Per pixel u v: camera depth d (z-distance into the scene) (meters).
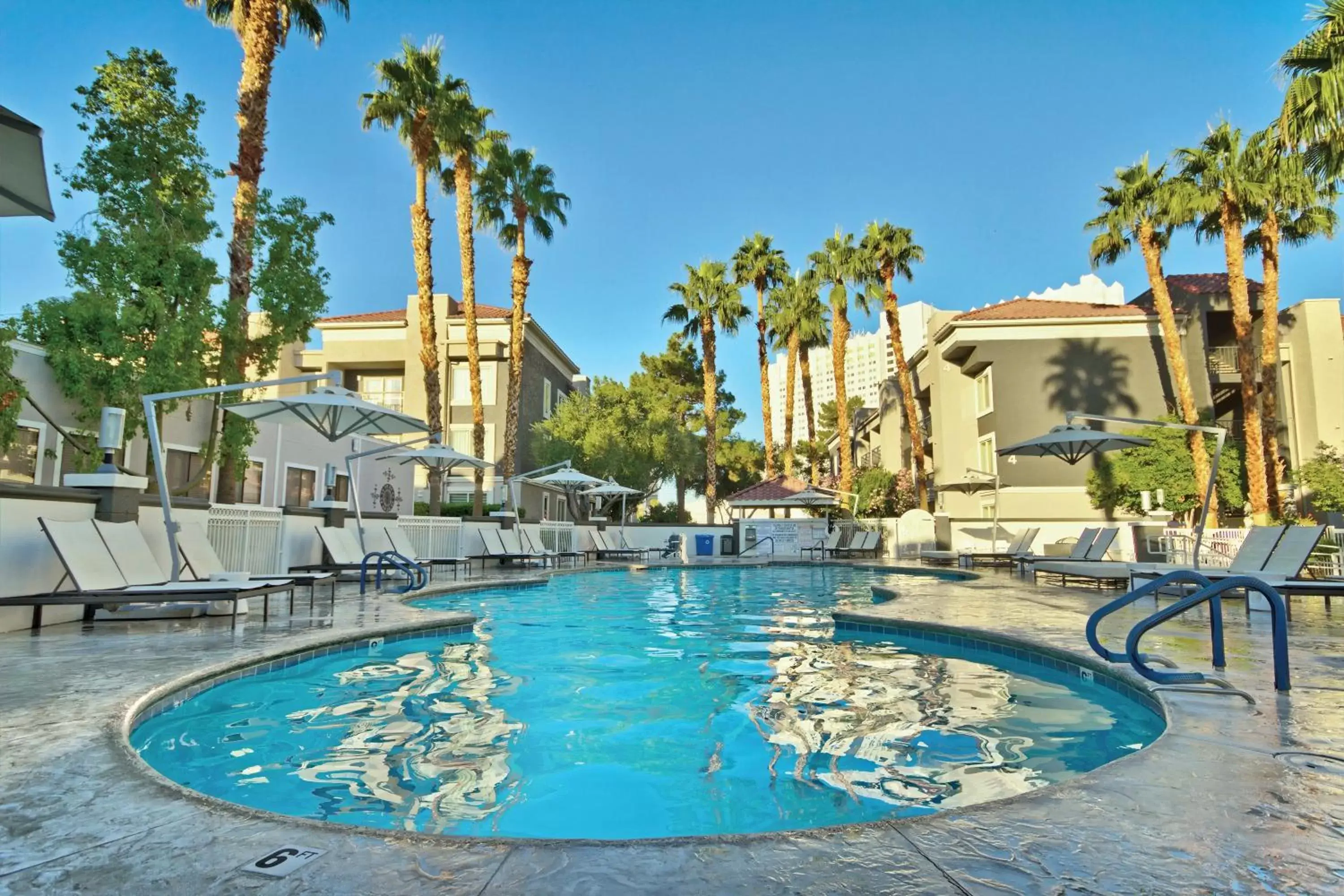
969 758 4.19
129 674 5.12
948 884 2.07
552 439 30.39
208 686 5.33
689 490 48.28
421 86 20.56
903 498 31.88
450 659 7.37
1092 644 5.56
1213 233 24.38
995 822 2.54
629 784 3.80
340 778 3.86
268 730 4.76
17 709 4.11
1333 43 13.14
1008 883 2.08
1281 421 25.62
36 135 4.11
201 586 7.72
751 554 28.95
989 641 7.38
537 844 2.36
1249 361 21.25
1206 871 2.16
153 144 12.82
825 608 12.13
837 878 2.12
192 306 12.94
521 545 21.12
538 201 26.02
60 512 7.94
